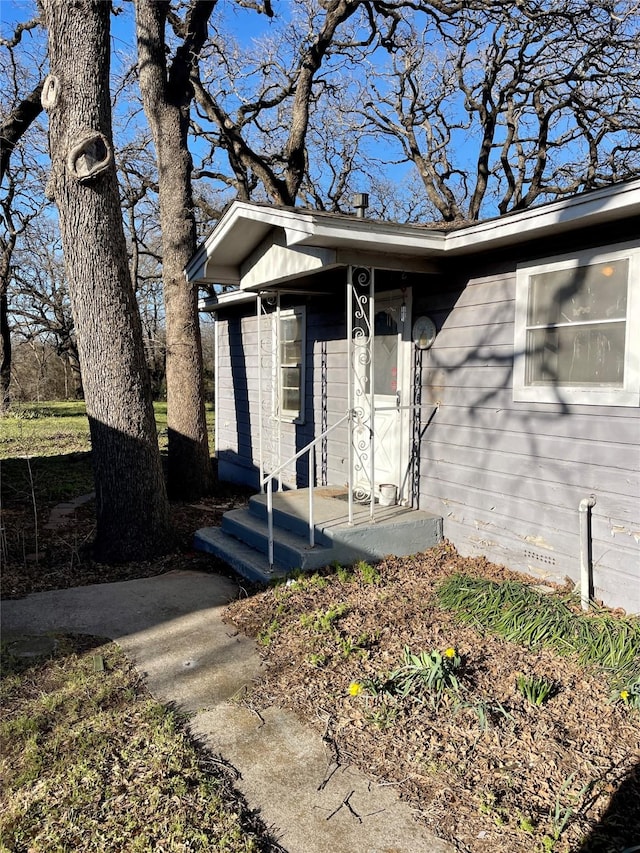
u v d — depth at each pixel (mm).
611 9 10883
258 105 13453
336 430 6973
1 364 18719
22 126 11109
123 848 2174
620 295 3834
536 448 4488
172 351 8477
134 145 15992
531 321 4461
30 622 4258
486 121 15141
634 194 3320
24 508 8031
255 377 9312
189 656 3715
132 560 5703
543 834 2170
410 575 4805
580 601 4082
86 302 5441
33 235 21531
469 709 2930
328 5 11055
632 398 3781
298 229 4406
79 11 5023
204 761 2678
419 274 5445
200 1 8312
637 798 2344
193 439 8578
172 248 8289
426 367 5527
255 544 5566
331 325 6961
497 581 4488
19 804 2396
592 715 2877
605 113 13109
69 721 2979
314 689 3225
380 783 2518
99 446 5629
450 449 5301
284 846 2197
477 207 15734
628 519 3877
